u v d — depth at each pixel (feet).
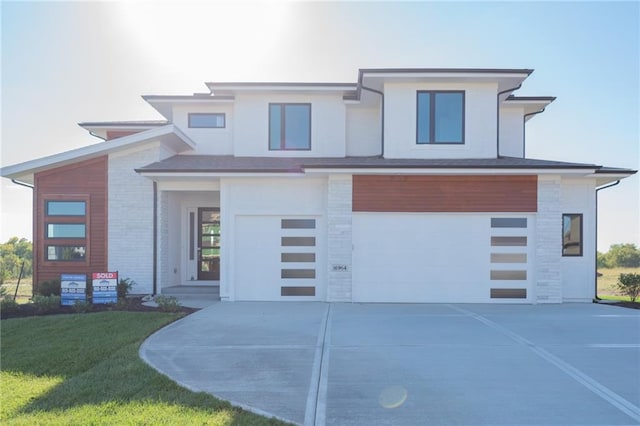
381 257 40.45
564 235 44.09
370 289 40.40
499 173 39.40
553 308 37.29
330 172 39.70
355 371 19.85
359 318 32.22
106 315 32.35
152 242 43.62
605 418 15.15
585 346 23.98
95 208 43.73
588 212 43.75
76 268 43.55
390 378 18.95
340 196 40.45
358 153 50.21
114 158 44.04
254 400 16.58
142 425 14.39
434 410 15.75
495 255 40.27
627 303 39.86
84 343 24.70
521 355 22.26
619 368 20.24
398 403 16.35
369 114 50.47
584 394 17.22
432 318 32.17
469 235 40.37
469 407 16.01
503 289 40.16
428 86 43.60
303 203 42.01
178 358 21.91
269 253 42.04
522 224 40.32
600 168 39.40
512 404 16.28
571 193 43.98
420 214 40.55
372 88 44.78
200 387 17.93
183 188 43.83
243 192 42.09
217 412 15.39
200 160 46.01
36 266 43.52
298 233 42.06
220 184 42.32
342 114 49.24
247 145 49.03
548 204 39.96
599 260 103.76
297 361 21.36
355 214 40.55
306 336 26.43
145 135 43.11
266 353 22.76
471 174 39.91
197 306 38.17
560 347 23.76
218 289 44.27
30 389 17.88
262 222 42.22
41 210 43.55
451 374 19.44
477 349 23.39
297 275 42.01
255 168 40.91
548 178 40.04
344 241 40.32
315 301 41.45
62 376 19.58
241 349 23.52
